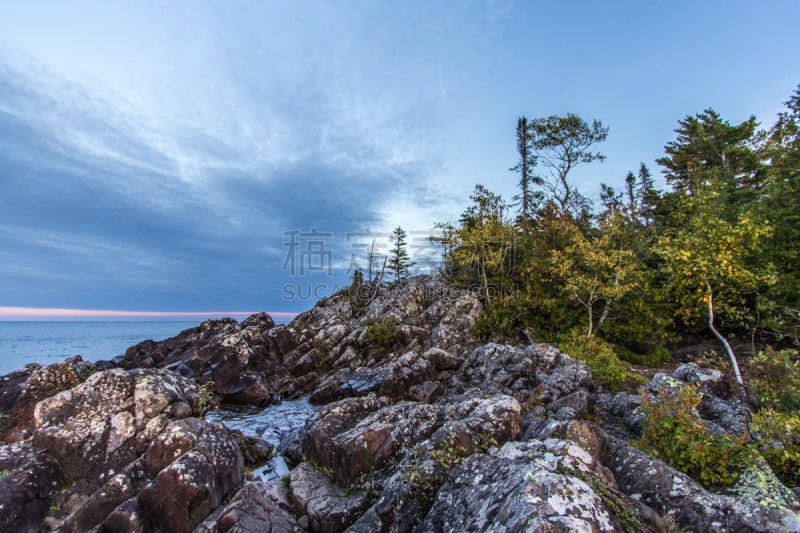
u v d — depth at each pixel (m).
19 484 8.28
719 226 13.69
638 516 4.81
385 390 18.88
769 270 13.57
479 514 4.94
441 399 16.92
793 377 9.72
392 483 7.29
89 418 9.82
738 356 18.19
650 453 8.13
